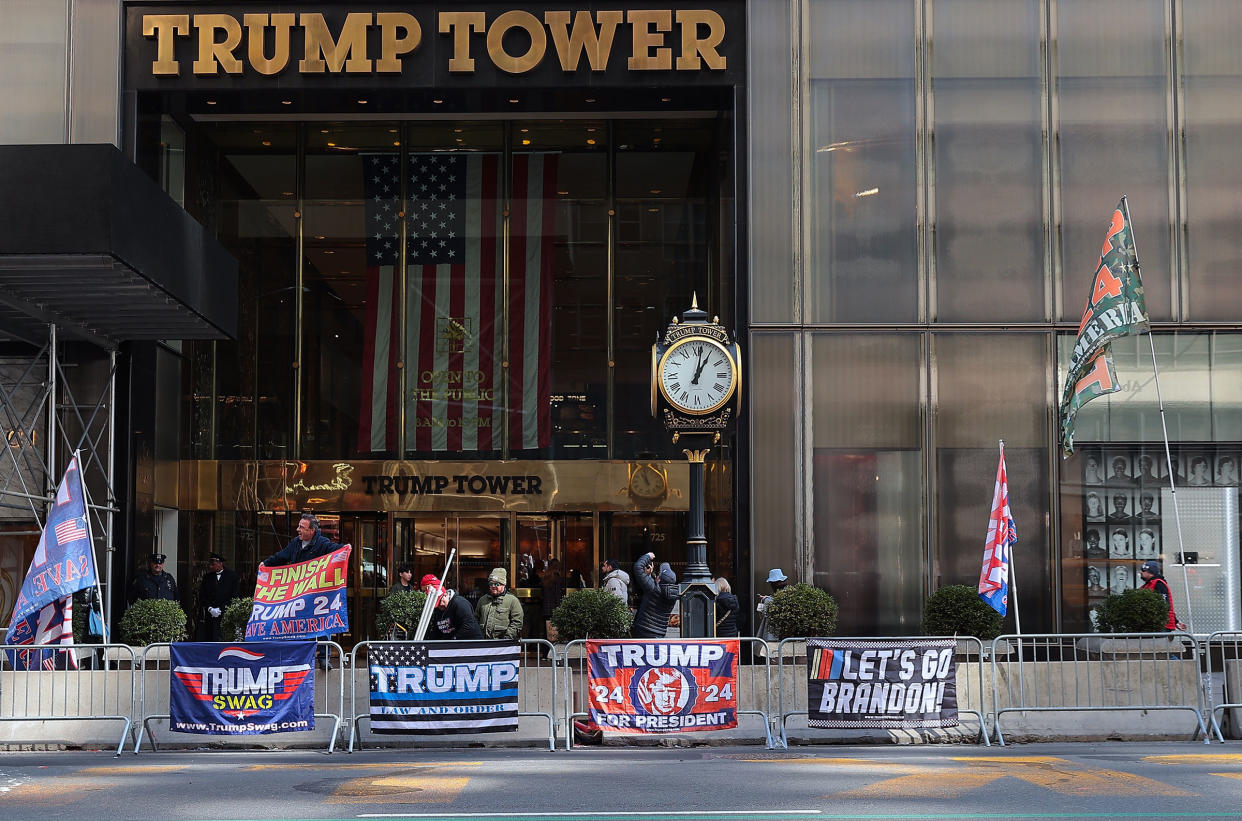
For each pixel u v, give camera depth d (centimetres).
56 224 1444
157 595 1873
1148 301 1955
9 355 1942
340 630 1312
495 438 2181
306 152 2228
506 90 2005
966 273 1961
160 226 1603
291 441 2183
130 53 2000
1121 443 1942
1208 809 792
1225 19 1991
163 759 1196
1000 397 1944
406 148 2228
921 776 957
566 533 2153
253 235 2216
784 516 1920
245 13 2002
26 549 1912
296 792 889
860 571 1914
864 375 1950
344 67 1988
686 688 1209
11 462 1925
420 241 2227
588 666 1211
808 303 1958
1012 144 1980
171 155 2114
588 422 2175
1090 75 1986
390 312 2212
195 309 1745
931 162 1975
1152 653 1419
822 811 781
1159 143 1975
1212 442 1936
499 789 898
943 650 1229
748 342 1953
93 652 1392
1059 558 1916
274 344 2202
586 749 1260
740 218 1989
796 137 1981
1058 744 1285
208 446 2164
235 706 1205
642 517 2152
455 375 2198
